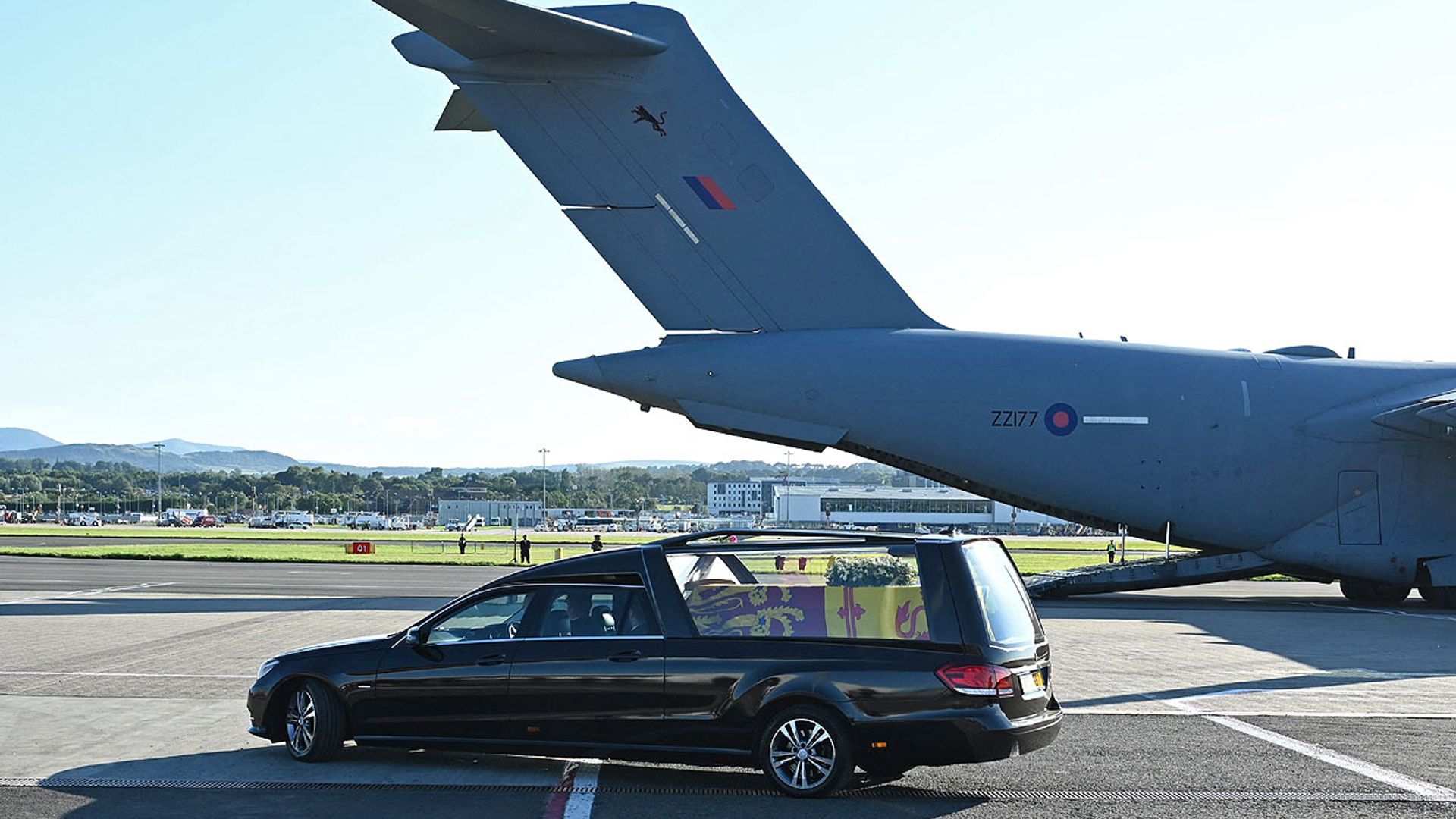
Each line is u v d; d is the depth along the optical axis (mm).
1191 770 9344
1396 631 21562
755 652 8586
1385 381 26828
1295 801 8375
